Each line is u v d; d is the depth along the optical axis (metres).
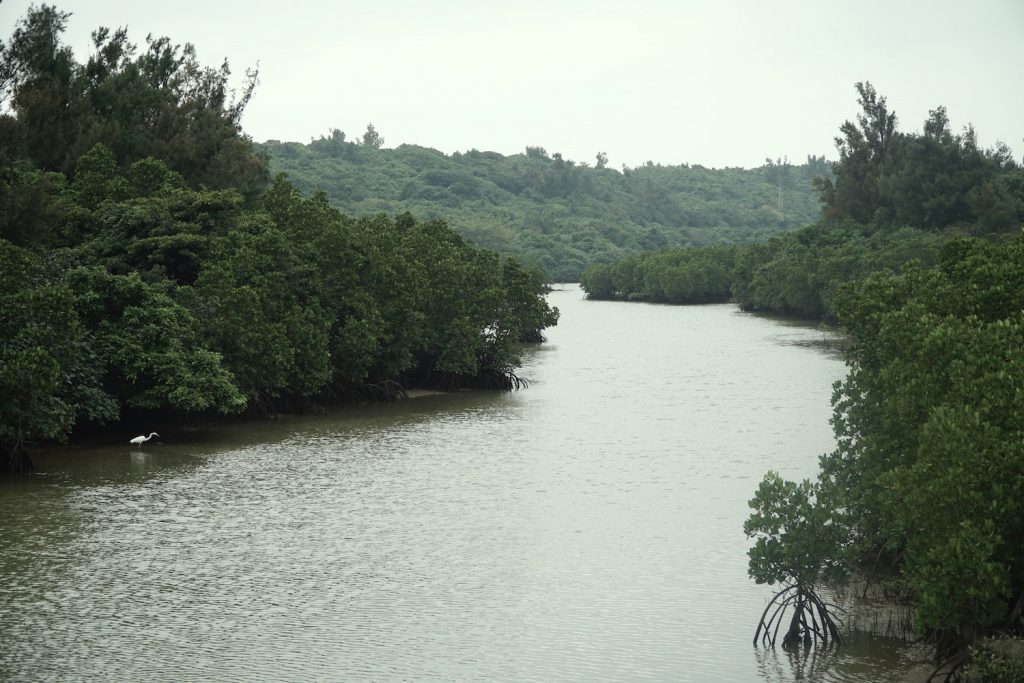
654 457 51.31
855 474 31.17
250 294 60.22
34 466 48.03
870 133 183.88
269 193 79.81
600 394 76.31
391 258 74.69
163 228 64.19
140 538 36.47
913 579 25.17
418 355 79.88
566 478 46.38
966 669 22.92
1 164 68.00
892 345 33.22
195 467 48.28
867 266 130.62
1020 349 27.27
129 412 58.53
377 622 28.75
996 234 129.62
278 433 58.16
